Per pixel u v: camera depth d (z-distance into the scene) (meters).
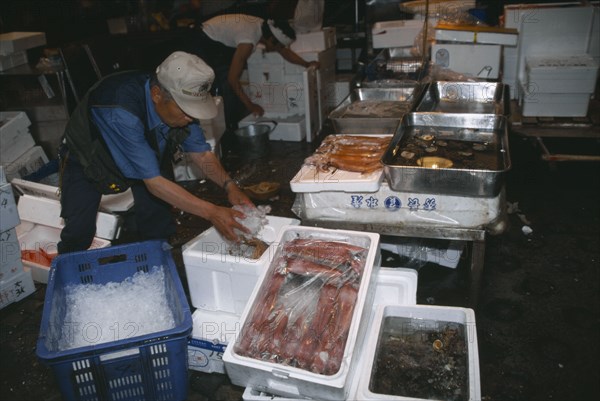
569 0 4.77
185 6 6.67
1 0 5.28
